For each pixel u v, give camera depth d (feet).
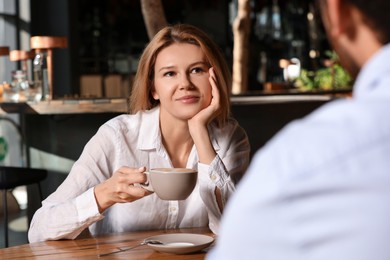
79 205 6.00
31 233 6.35
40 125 15.11
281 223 1.88
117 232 6.77
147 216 6.88
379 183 1.81
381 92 2.00
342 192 1.83
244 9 21.61
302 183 1.86
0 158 21.25
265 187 1.91
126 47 35.70
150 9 16.66
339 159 1.85
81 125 14.99
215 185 6.51
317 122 2.00
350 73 2.23
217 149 7.33
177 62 6.70
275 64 38.01
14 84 15.28
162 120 7.02
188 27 6.80
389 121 1.89
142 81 7.04
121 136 7.00
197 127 6.67
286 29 37.88
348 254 1.82
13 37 24.38
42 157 15.15
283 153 1.93
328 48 37.11
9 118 21.99
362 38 2.11
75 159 15.06
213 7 37.83
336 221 1.82
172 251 5.41
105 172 7.00
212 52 6.77
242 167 7.47
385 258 1.79
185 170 5.63
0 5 23.84
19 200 22.06
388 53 2.02
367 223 1.80
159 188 5.55
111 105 14.11
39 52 14.93
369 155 1.84
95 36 34.88
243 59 21.84
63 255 5.53
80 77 28.76
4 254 5.61
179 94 6.72
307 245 1.86
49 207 6.44
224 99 6.94
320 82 25.94
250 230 1.94
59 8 26.76
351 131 1.89
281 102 16.20
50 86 15.03
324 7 2.20
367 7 2.06
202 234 6.10
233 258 2.01
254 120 16.11
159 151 7.02
